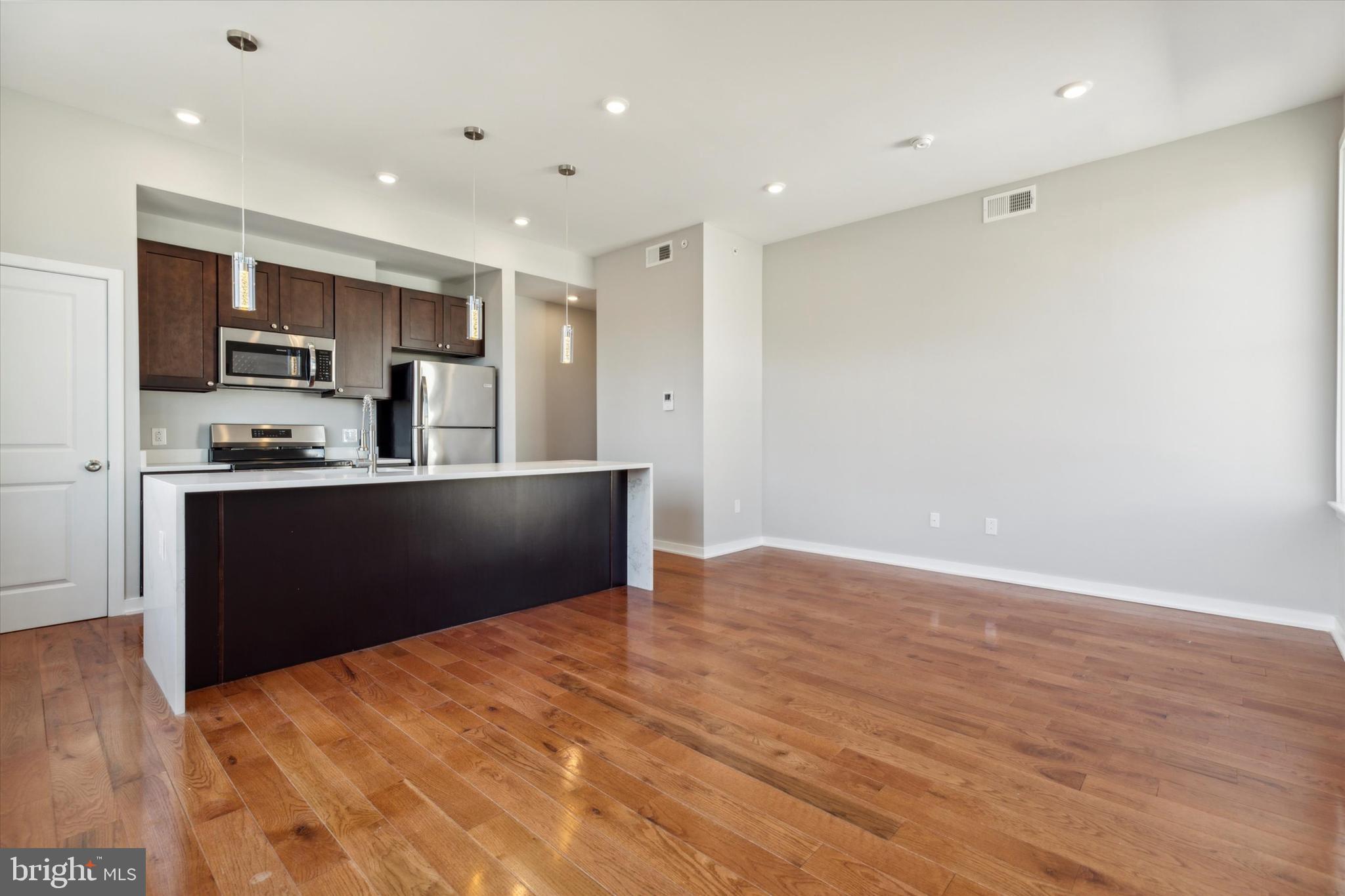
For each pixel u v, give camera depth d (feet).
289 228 13.64
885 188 13.94
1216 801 5.65
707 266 16.38
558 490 12.40
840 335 16.57
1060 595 12.78
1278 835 5.16
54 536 10.54
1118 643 9.89
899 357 15.46
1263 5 7.93
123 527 11.17
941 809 5.54
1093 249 12.60
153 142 11.38
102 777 5.94
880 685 8.24
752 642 9.95
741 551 17.49
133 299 11.25
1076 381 12.86
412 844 5.02
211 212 12.65
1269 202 10.81
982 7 8.02
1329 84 9.80
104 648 9.49
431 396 15.88
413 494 10.23
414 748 6.57
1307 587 10.58
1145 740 6.77
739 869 4.77
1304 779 6.01
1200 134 11.44
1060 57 9.09
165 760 6.26
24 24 8.32
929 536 15.07
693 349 16.63
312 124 11.08
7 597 10.14
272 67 9.35
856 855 4.94
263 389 14.21
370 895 4.46
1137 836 5.16
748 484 17.85
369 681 8.33
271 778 5.96
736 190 14.07
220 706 7.54
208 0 7.84
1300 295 10.58
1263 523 10.96
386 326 15.83
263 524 8.62
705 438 16.44
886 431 15.75
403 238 14.89
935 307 14.82
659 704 7.65
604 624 10.93
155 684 8.14
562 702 7.70
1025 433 13.55
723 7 8.02
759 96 10.16
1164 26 8.38
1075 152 12.16
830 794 5.78
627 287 18.30
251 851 4.90
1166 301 11.82
